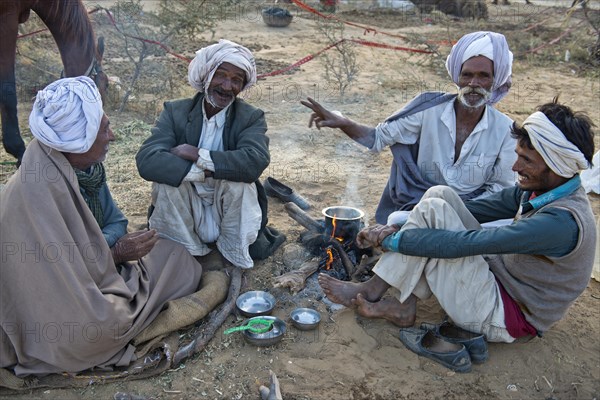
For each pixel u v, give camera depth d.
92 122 2.99
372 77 10.12
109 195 3.57
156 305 3.40
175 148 3.70
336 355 3.35
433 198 3.29
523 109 8.66
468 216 3.42
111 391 3.06
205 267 4.05
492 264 3.32
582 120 2.96
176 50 10.66
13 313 2.93
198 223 3.99
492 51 3.65
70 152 2.99
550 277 3.16
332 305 3.77
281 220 4.82
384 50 12.43
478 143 3.93
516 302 3.28
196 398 3.04
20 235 2.88
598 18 14.45
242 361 3.29
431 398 3.08
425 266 3.30
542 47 12.85
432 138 3.96
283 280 3.87
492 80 3.71
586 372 3.31
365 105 8.45
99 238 3.11
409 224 3.34
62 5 5.55
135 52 9.98
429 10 18.02
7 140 5.37
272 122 7.47
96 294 2.97
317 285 3.94
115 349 3.12
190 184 3.87
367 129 4.04
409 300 3.50
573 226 2.99
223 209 3.93
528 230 2.97
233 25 14.12
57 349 2.94
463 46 3.73
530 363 3.34
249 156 3.72
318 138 6.96
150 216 4.04
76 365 3.04
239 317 3.60
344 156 6.46
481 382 3.20
